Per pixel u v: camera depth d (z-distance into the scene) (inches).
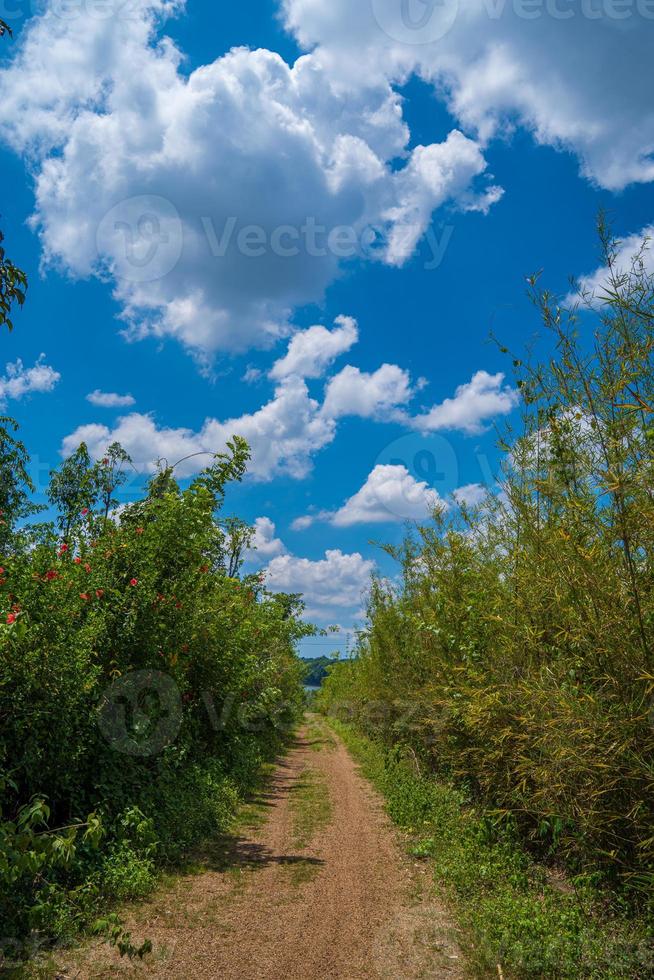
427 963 194.9
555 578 222.5
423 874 286.8
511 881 252.4
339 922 227.1
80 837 250.2
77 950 189.2
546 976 181.0
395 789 453.4
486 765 317.7
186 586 362.9
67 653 257.0
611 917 212.8
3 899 191.0
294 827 379.2
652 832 201.0
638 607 186.7
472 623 324.8
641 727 194.4
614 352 198.4
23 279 173.3
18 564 262.7
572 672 221.3
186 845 309.6
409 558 483.8
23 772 242.7
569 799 225.6
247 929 217.8
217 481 383.9
